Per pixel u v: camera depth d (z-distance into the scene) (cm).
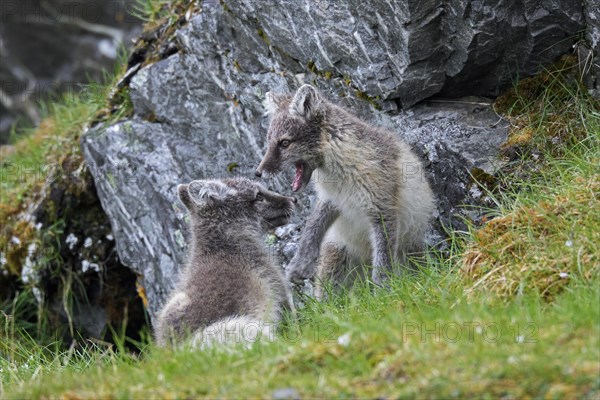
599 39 1144
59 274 1595
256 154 1363
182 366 793
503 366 696
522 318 788
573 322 756
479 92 1245
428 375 701
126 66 1574
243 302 1010
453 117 1227
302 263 1172
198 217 1086
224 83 1380
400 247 1174
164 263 1414
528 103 1209
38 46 2664
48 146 1703
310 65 1288
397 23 1170
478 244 991
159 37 1534
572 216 970
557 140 1162
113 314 1611
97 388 780
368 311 935
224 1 1341
